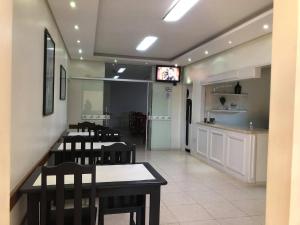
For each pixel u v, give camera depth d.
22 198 2.21
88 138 3.69
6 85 1.05
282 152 1.02
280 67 1.03
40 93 2.88
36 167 2.63
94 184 2.02
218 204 3.61
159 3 3.40
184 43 5.49
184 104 7.88
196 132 6.68
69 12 3.45
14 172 1.99
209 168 5.60
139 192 2.30
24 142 2.25
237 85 6.40
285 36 1.01
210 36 4.91
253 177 4.44
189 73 7.42
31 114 2.48
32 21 2.46
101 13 3.81
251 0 3.24
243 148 4.58
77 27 4.12
